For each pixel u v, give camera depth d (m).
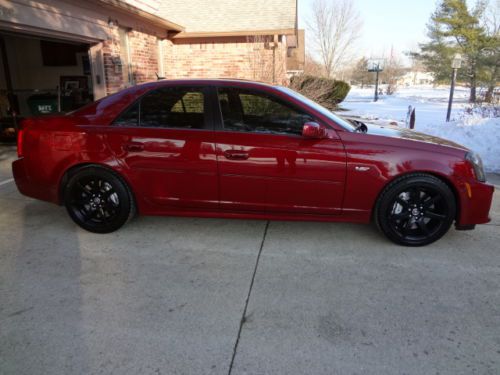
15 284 3.11
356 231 4.13
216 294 2.99
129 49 10.22
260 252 3.67
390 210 3.67
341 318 2.70
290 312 2.77
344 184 3.61
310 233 4.09
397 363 2.29
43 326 2.61
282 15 12.80
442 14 31.81
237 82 3.79
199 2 14.09
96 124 3.88
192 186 3.80
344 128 3.67
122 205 3.92
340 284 3.12
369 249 3.72
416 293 3.00
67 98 10.54
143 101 3.86
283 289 3.05
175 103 3.81
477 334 2.54
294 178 3.63
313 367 2.26
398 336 2.52
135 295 2.97
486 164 7.22
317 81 14.07
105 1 8.11
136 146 3.78
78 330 2.57
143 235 4.03
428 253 3.65
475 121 9.41
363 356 2.35
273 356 2.35
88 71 11.46
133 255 3.61
